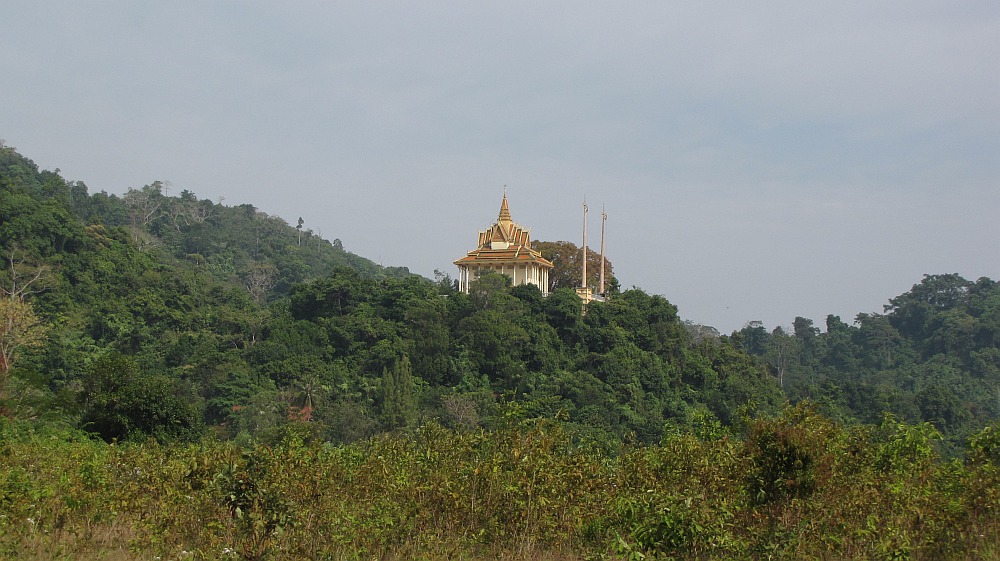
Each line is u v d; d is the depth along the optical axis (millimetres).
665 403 110688
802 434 25141
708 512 23734
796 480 24812
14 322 100375
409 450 30812
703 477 26547
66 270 130875
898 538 23453
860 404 118938
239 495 23438
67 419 54250
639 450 30250
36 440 42500
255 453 25391
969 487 25547
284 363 106062
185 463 28625
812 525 23984
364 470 28219
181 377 106938
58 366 103375
